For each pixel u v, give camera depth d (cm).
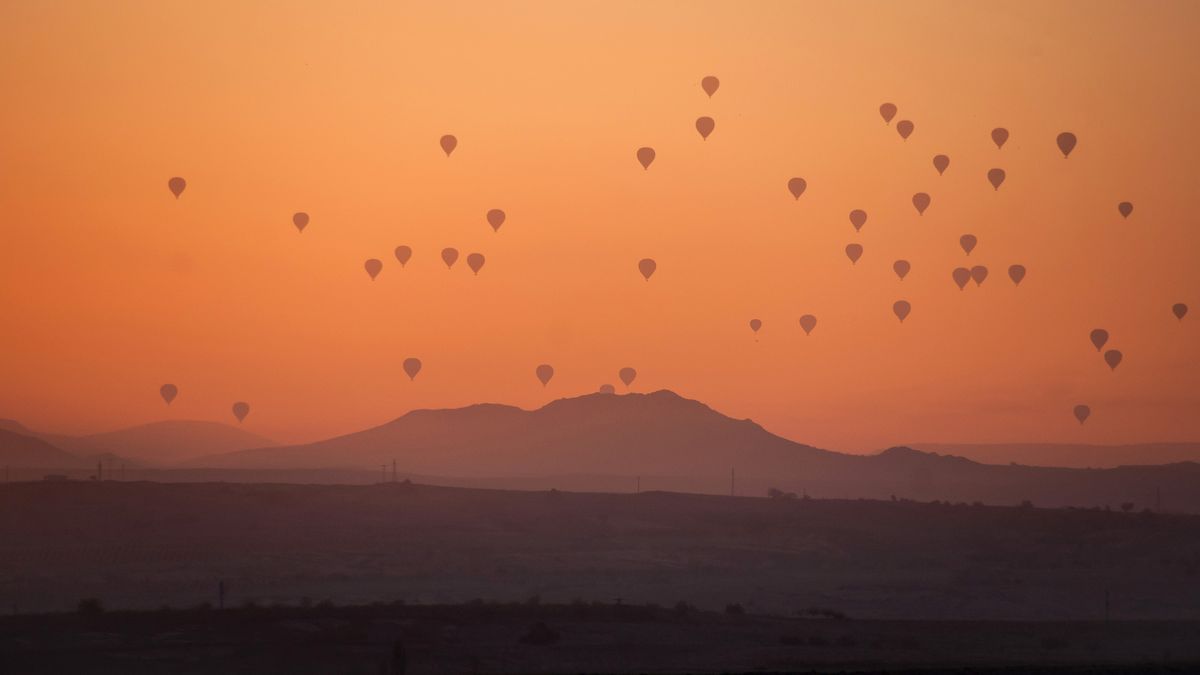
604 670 7500
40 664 7388
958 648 9012
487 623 8944
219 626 8619
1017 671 7038
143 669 7306
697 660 8012
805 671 7375
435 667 7512
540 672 7381
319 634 8369
